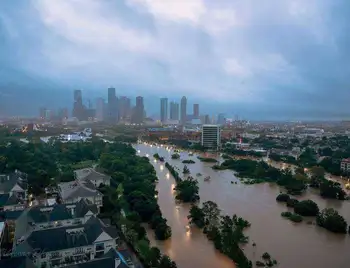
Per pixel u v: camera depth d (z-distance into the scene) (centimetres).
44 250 14738
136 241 17938
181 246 19400
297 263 17662
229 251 17888
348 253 18962
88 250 15500
